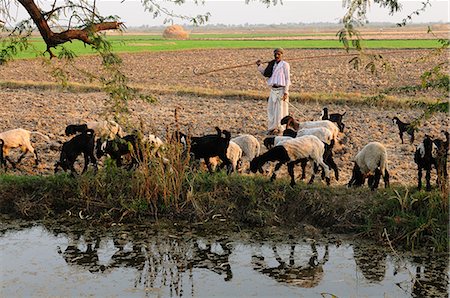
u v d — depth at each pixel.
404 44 64.56
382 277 8.68
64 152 11.80
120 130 13.09
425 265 9.01
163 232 10.38
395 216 9.95
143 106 23.06
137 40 89.38
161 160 10.97
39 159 14.27
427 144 10.23
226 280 8.62
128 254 9.59
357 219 10.25
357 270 8.93
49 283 8.47
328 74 36.47
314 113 21.16
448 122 18.89
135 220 10.84
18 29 8.57
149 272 8.94
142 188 10.96
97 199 11.19
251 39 95.38
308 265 9.13
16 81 29.36
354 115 20.62
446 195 9.91
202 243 9.98
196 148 11.55
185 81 33.53
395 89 10.62
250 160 12.38
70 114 21.14
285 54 54.00
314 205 10.56
